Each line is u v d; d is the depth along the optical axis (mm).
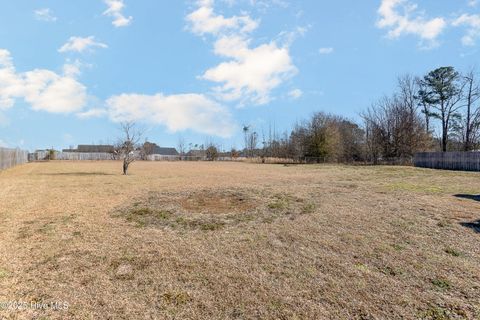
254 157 54344
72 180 12852
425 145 29969
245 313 2643
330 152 37719
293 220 5633
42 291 2990
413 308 2705
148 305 2766
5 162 21891
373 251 4062
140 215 6090
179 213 6234
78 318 2551
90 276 3340
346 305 2766
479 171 18984
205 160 58500
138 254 4000
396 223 5285
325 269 3541
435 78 31594
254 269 3553
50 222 5523
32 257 3854
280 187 9875
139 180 12711
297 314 2623
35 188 10039
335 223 5387
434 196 7695
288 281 3246
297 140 43031
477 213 5867
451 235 4645
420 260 3758
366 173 16859
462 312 2627
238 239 4625
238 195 8242
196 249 4207
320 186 10148
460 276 3322
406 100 32000
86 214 6160
